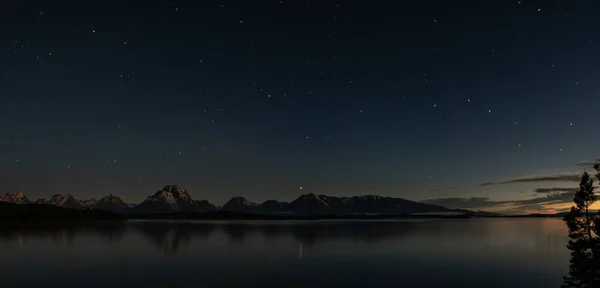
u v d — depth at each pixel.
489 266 34.19
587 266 27.42
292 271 31.55
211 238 65.88
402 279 28.42
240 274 30.28
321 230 92.94
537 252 45.16
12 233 77.56
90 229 94.25
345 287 25.88
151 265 34.66
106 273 30.70
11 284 26.89
